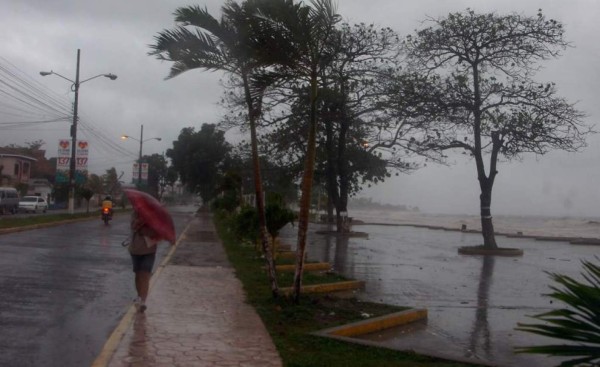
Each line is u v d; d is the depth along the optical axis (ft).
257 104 37.70
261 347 26.81
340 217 123.54
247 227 65.00
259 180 38.17
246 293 40.70
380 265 68.44
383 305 39.27
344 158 121.39
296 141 114.52
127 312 33.14
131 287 42.19
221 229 112.98
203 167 217.77
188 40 36.35
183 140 220.64
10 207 169.89
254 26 33.94
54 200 239.09
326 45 35.42
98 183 279.90
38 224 99.86
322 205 207.10
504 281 58.95
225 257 65.46
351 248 91.56
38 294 37.35
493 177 94.27
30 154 285.43
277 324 31.58
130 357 24.44
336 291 46.39
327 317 34.09
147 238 32.96
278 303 36.78
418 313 37.50
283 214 52.39
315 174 130.52
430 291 50.01
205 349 26.11
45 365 23.24
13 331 27.96
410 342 31.50
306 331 30.25
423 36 92.99
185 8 35.22
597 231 186.29
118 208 226.79
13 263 50.60
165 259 61.05
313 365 24.21
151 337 27.76
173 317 32.27
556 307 43.91
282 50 34.32
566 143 88.07
